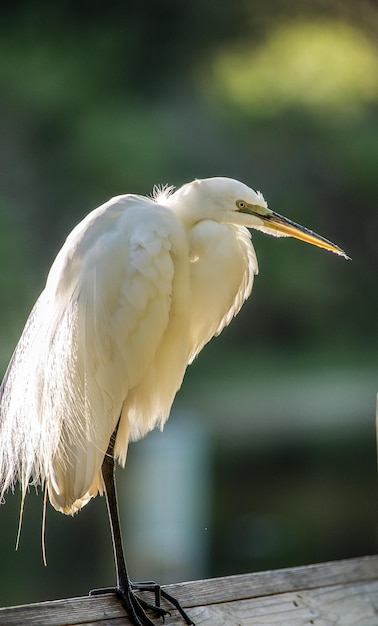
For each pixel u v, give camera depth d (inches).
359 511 424.2
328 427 572.1
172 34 709.3
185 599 138.9
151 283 148.7
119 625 134.8
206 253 160.4
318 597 142.3
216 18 717.9
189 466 464.8
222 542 386.3
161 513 405.7
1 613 127.1
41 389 150.9
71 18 693.9
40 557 359.6
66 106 651.5
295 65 700.0
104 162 624.7
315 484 463.8
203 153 664.4
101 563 354.0
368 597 144.3
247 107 682.8
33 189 634.2
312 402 611.5
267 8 729.6
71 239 153.3
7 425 157.9
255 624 136.9
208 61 709.9
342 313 704.4
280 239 670.5
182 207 161.6
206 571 355.3
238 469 492.1
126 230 149.9
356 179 689.0
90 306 147.6
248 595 140.8
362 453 531.5
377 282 711.1
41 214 633.6
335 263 700.7
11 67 657.0
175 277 153.8
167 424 541.0
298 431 564.1
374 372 673.0
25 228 619.8
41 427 151.2
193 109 684.1
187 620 135.8
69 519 387.5
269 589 141.9
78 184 636.1
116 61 681.6
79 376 149.3
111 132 636.1
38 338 154.3
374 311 708.0
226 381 650.2
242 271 167.6
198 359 651.5
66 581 338.6
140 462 462.9
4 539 370.9
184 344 161.2
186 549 370.6
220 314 170.4
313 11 733.3
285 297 680.4
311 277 684.1
